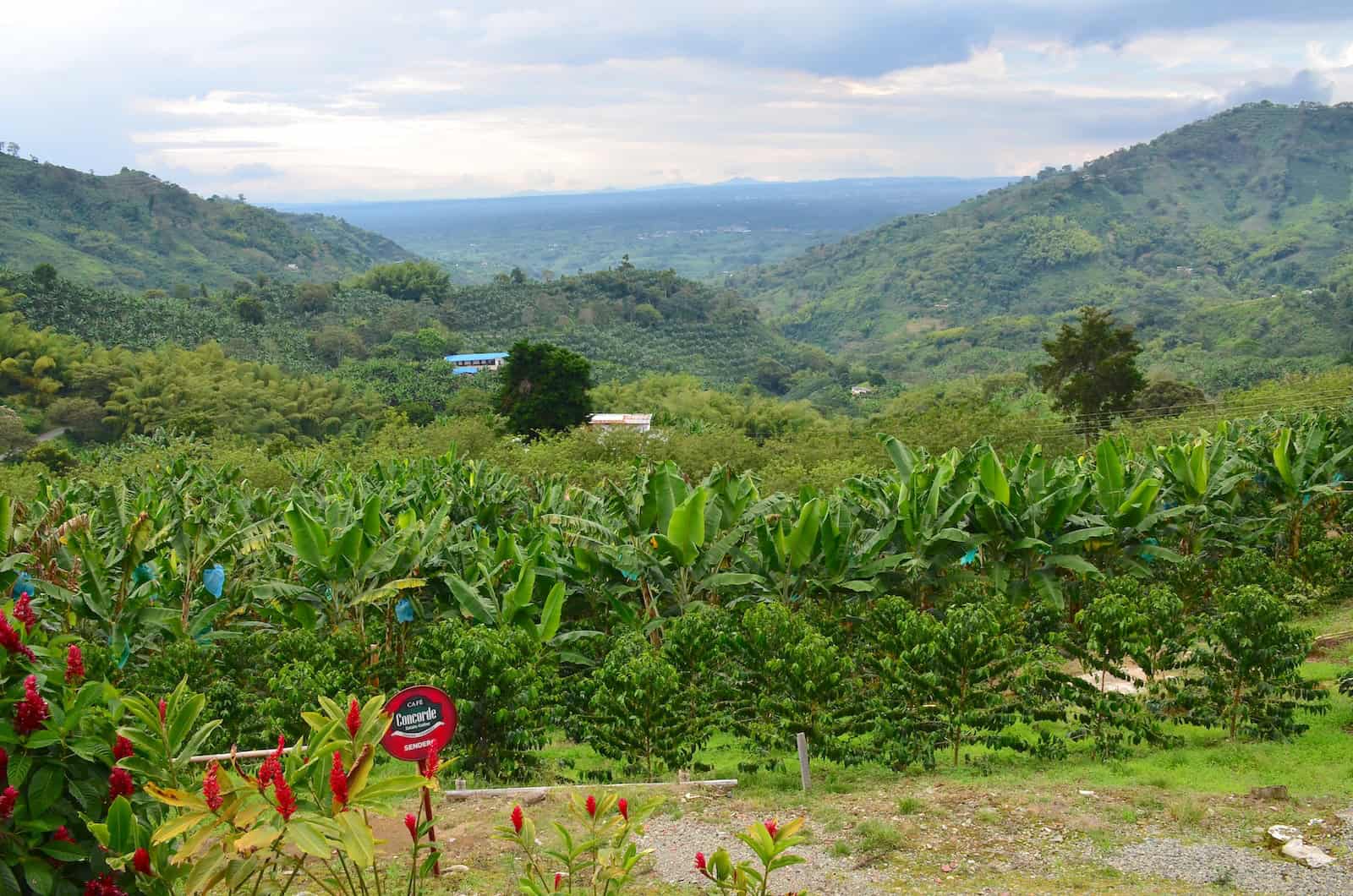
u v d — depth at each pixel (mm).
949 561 14492
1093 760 9125
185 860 4238
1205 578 15133
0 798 3742
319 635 12664
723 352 154000
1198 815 7156
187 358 85688
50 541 12086
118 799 4004
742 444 38562
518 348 55250
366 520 13406
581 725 10445
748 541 15234
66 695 4188
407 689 5512
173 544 13227
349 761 4387
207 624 12711
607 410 75812
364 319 135500
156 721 4461
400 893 6238
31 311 99812
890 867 6617
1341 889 5992
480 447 40781
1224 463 17078
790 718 9305
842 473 27938
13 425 66000
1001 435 33719
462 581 12383
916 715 9266
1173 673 11859
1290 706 9258
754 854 6859
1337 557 15500
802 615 12547
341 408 84312
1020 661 9406
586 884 6359
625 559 13852
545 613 11727
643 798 8164
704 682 10836
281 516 16328
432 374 109000
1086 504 15477
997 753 9508
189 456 39250
